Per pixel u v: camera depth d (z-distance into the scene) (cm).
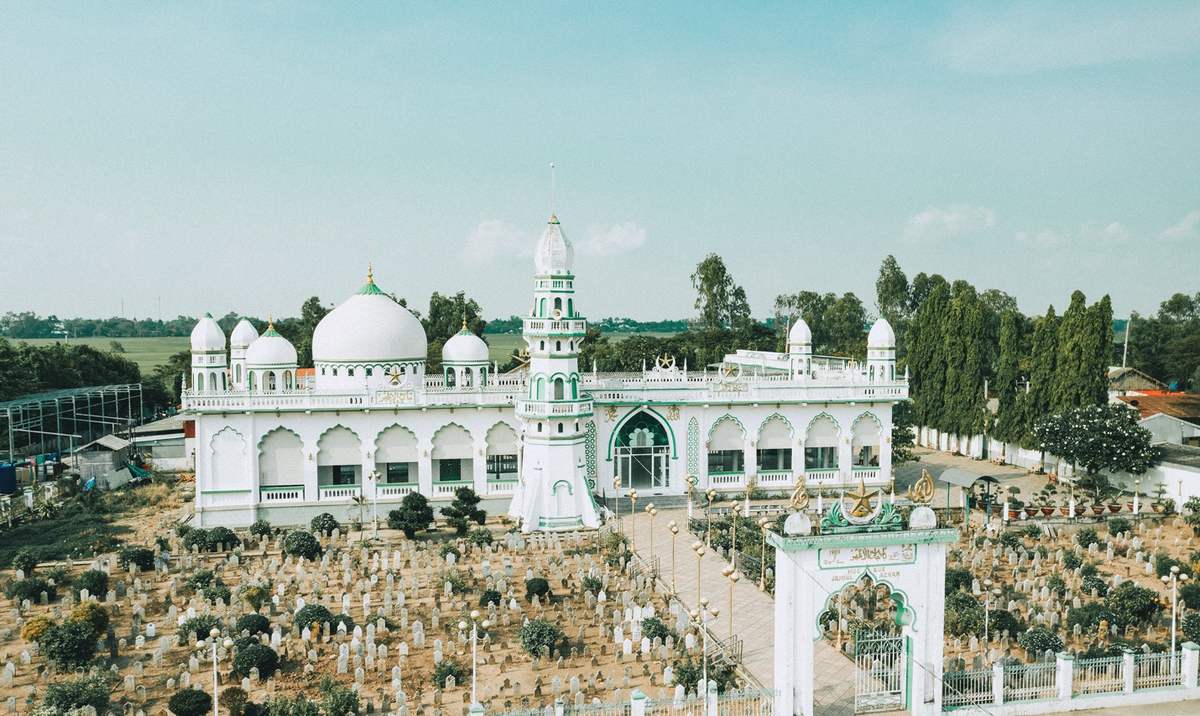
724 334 14750
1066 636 4381
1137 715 3312
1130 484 7462
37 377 11512
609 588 5025
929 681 3222
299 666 4072
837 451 7512
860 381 7556
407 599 4919
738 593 4912
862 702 3269
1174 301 17875
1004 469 8775
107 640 4266
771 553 5447
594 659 4091
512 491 6994
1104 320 8088
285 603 4769
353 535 6306
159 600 4912
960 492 7588
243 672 3894
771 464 7750
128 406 11462
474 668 3316
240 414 6594
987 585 4394
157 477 8469
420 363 7381
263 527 6206
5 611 4769
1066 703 3353
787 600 3086
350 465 7006
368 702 3678
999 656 4006
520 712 3247
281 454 6719
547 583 4884
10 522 6775
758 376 8094
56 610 4738
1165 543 5947
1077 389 8081
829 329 17025
